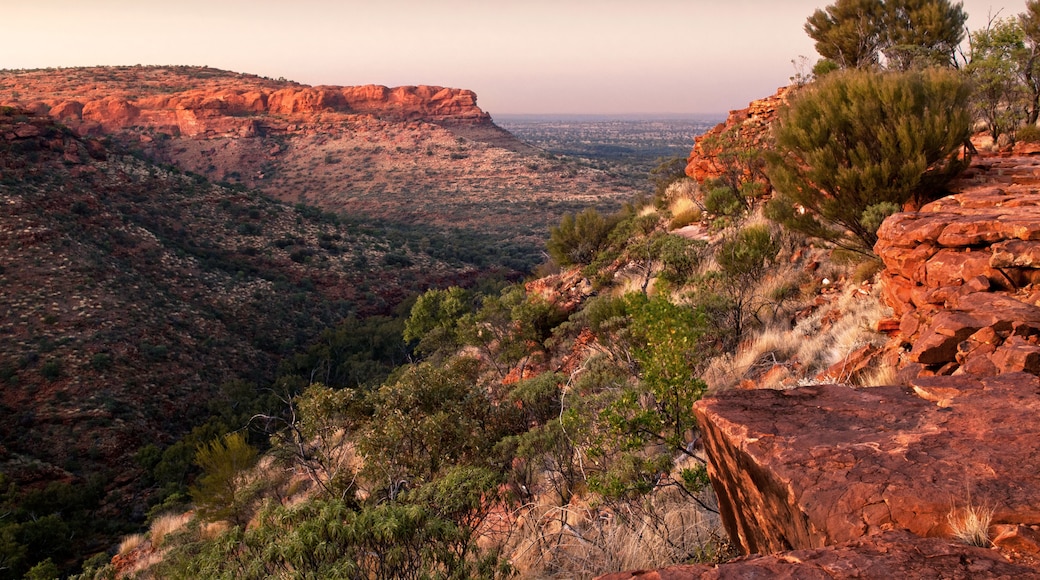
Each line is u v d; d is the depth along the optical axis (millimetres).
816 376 5738
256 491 13266
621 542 4371
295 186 167875
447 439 7785
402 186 164875
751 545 2531
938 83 8469
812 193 8945
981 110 13828
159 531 17469
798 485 2066
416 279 82562
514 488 7004
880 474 2043
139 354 44406
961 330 3918
